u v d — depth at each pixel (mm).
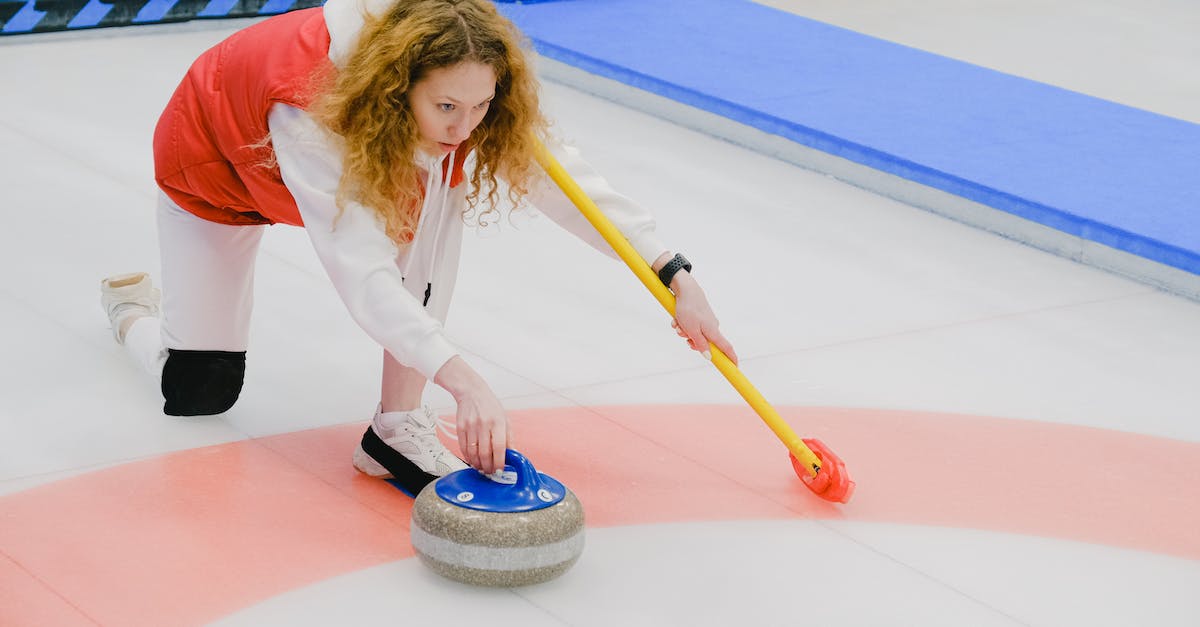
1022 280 4582
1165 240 4562
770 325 4070
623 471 3141
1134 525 3027
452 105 2516
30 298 3902
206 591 2586
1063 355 3982
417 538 2607
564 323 4008
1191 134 5871
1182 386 3820
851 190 5406
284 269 4254
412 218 2756
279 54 2639
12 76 5988
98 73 6145
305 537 2793
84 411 3281
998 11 8508
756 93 6035
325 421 3318
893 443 3355
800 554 2842
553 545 2566
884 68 6629
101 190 4793
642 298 4242
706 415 3459
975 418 3525
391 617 2531
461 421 2510
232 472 3037
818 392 3631
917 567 2818
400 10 2508
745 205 5137
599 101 6359
